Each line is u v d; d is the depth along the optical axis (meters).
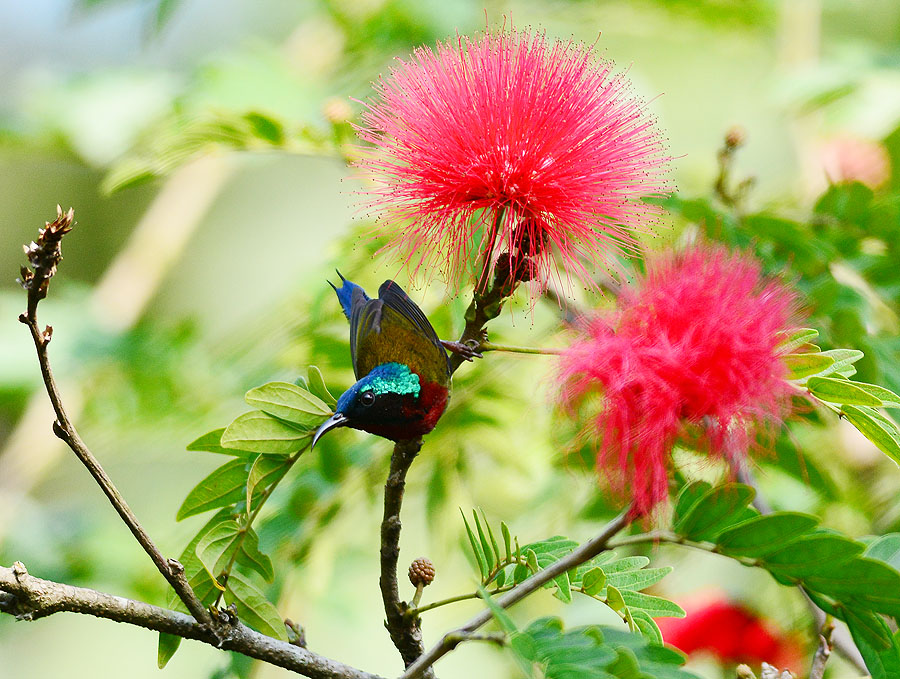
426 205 1.60
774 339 1.57
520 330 1.80
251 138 1.72
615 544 1.57
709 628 1.76
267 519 1.76
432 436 1.79
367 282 1.77
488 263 1.60
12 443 2.19
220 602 1.62
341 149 1.73
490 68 1.60
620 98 1.61
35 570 2.02
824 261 1.71
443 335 1.74
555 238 1.60
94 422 1.97
